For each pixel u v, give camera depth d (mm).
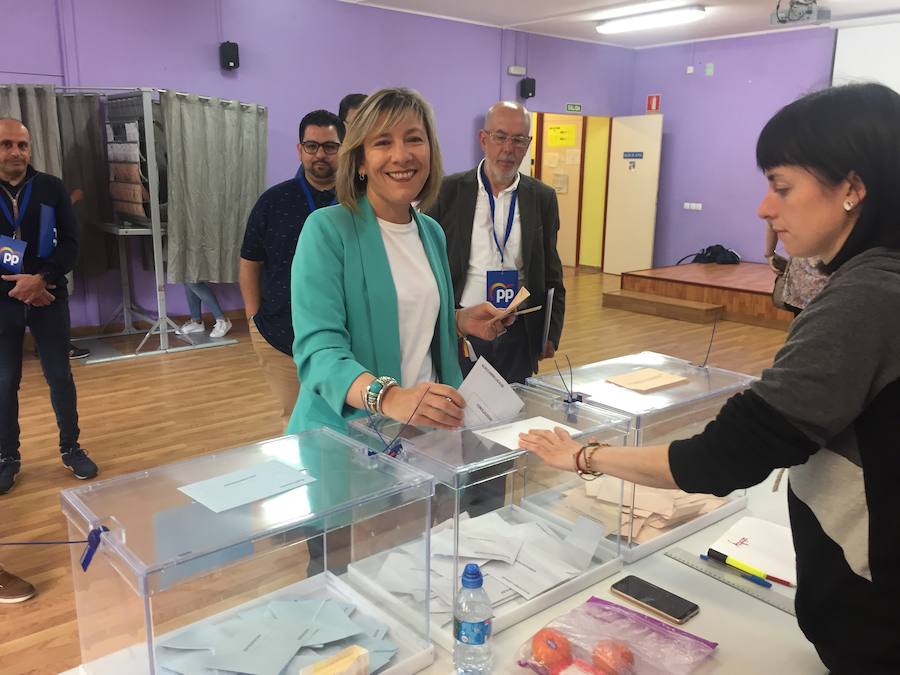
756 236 8672
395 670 1002
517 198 2535
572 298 8094
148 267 5820
